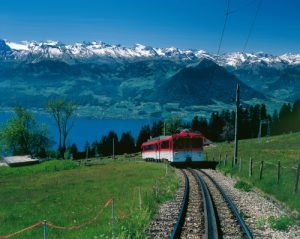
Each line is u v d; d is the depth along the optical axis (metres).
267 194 26.78
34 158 97.56
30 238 16.92
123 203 24.00
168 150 55.56
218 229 15.66
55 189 38.28
